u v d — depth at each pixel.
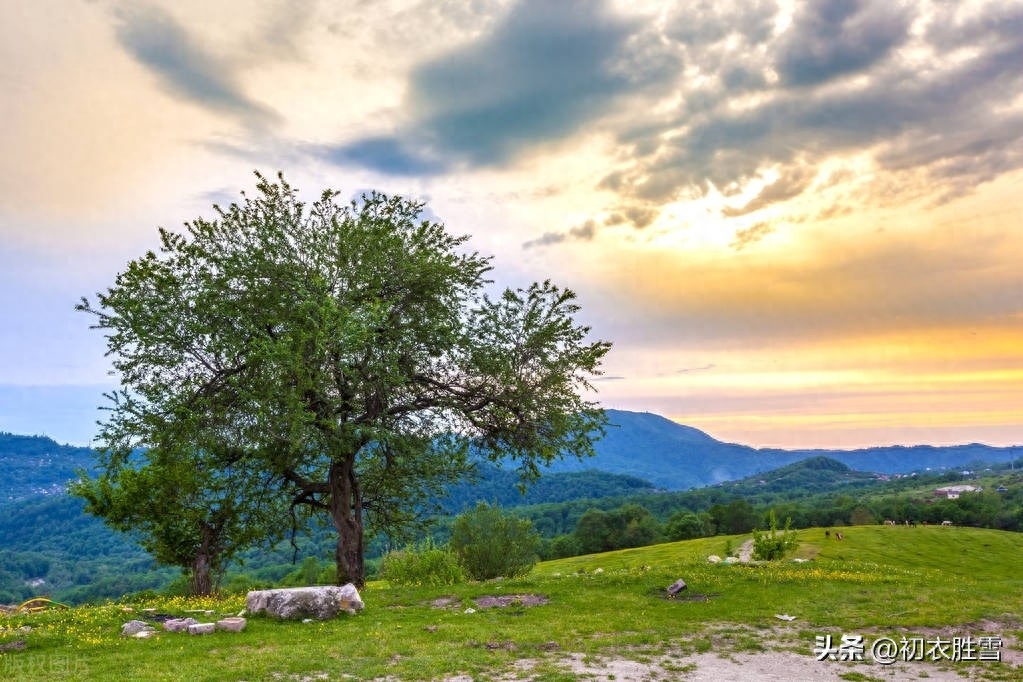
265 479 29.12
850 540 102.00
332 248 27.23
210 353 25.62
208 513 34.25
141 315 24.92
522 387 27.11
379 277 26.94
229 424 25.41
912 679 13.78
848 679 13.69
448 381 28.84
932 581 25.72
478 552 37.88
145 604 23.36
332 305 23.06
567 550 135.62
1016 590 23.97
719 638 17.52
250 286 25.94
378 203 29.47
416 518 32.62
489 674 13.88
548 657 15.45
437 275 27.73
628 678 13.54
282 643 16.84
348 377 25.42
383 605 22.44
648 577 25.89
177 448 25.55
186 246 26.64
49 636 17.12
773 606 21.17
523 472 30.08
